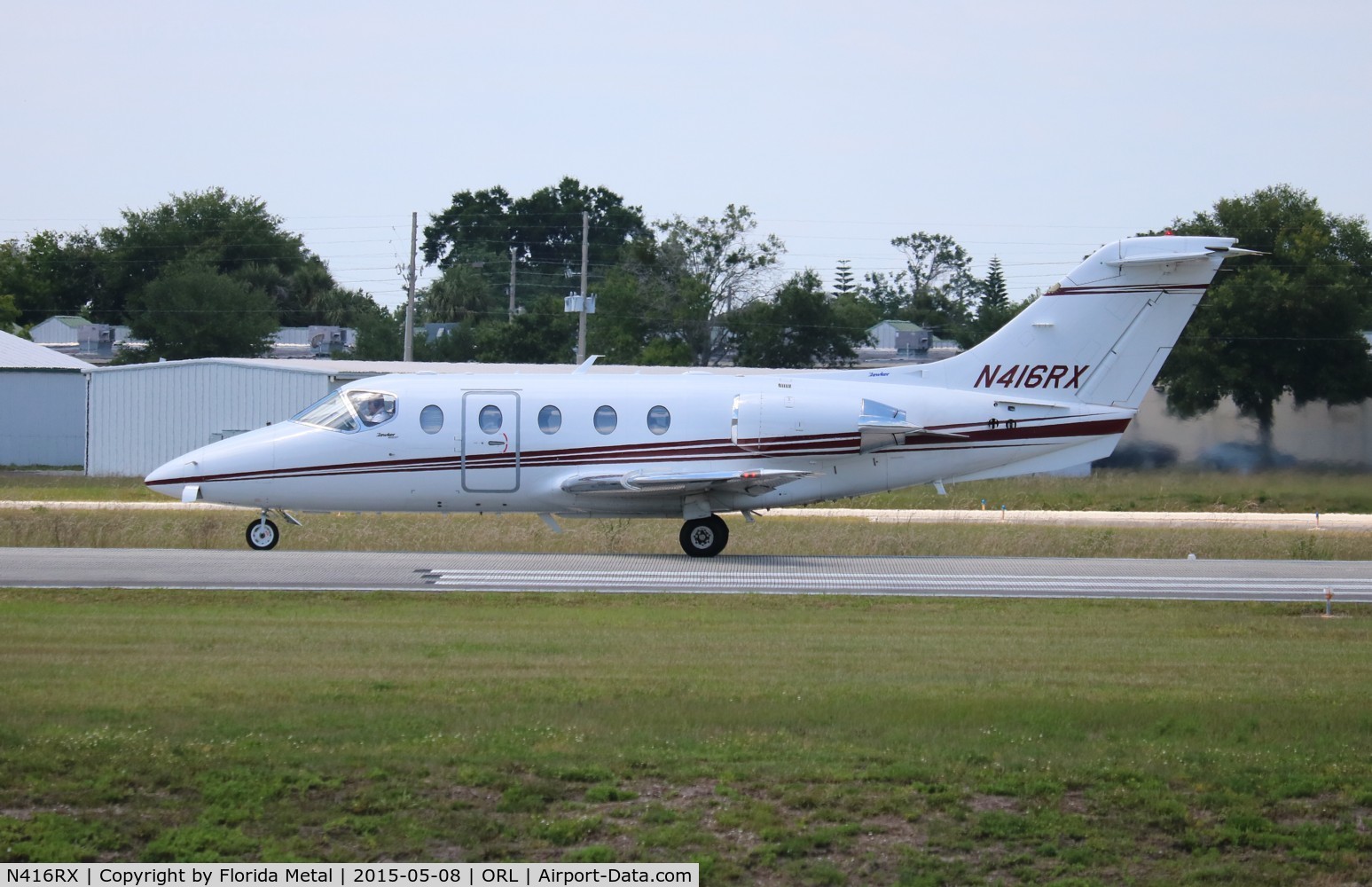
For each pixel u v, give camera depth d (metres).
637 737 40.22
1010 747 40.25
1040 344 88.56
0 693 44.00
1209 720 43.25
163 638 54.19
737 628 58.75
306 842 33.56
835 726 41.69
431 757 37.97
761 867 33.12
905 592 70.94
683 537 88.06
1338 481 152.62
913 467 88.44
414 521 109.88
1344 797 37.50
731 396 87.75
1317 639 58.53
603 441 87.19
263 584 70.38
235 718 41.25
